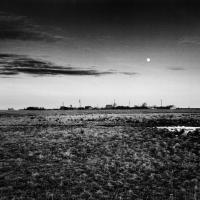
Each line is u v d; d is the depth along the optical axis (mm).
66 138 32688
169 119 72500
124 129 42969
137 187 16156
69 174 18234
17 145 27906
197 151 26156
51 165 20359
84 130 40656
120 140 31297
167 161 22422
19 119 79062
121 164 20984
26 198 13930
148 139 32375
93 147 27188
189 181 17547
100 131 39344
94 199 14078
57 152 24828
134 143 29719
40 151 24953
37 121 68688
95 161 21781
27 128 46594
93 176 17938
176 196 15078
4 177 17203
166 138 33438
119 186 16328
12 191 14930
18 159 21906
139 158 22906
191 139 32469
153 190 15836
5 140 31188
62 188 15648
